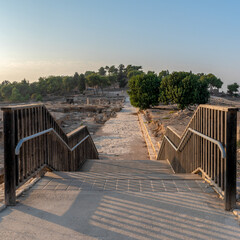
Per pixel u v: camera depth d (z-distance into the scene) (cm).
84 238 272
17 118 395
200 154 501
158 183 456
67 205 359
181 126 1770
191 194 398
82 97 9562
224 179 363
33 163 461
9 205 358
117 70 16750
